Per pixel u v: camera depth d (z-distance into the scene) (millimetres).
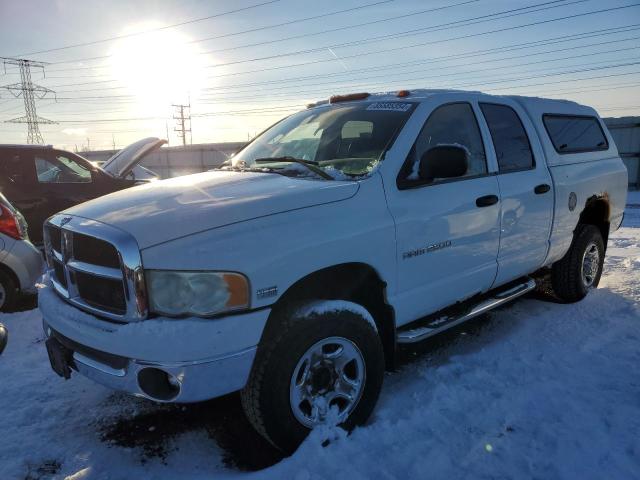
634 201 20234
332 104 4246
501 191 3928
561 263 5137
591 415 3141
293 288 2801
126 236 2475
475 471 2668
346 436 2881
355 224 2932
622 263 6961
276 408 2648
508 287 4504
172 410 3410
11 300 5262
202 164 40031
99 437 3096
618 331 4480
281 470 2627
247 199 2746
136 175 13281
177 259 2418
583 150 5207
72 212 3035
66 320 2742
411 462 2729
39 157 6930
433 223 3361
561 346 4191
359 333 2936
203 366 2400
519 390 3459
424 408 3246
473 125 3957
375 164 3236
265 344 2635
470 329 4645
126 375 2477
